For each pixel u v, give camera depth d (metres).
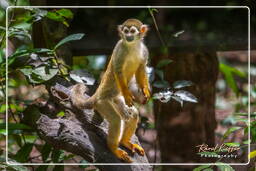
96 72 12.46
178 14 13.80
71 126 7.77
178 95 8.70
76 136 7.46
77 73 8.35
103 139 7.78
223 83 18.91
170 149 12.43
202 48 10.77
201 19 13.20
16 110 9.45
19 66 8.70
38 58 8.62
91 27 12.63
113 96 7.93
